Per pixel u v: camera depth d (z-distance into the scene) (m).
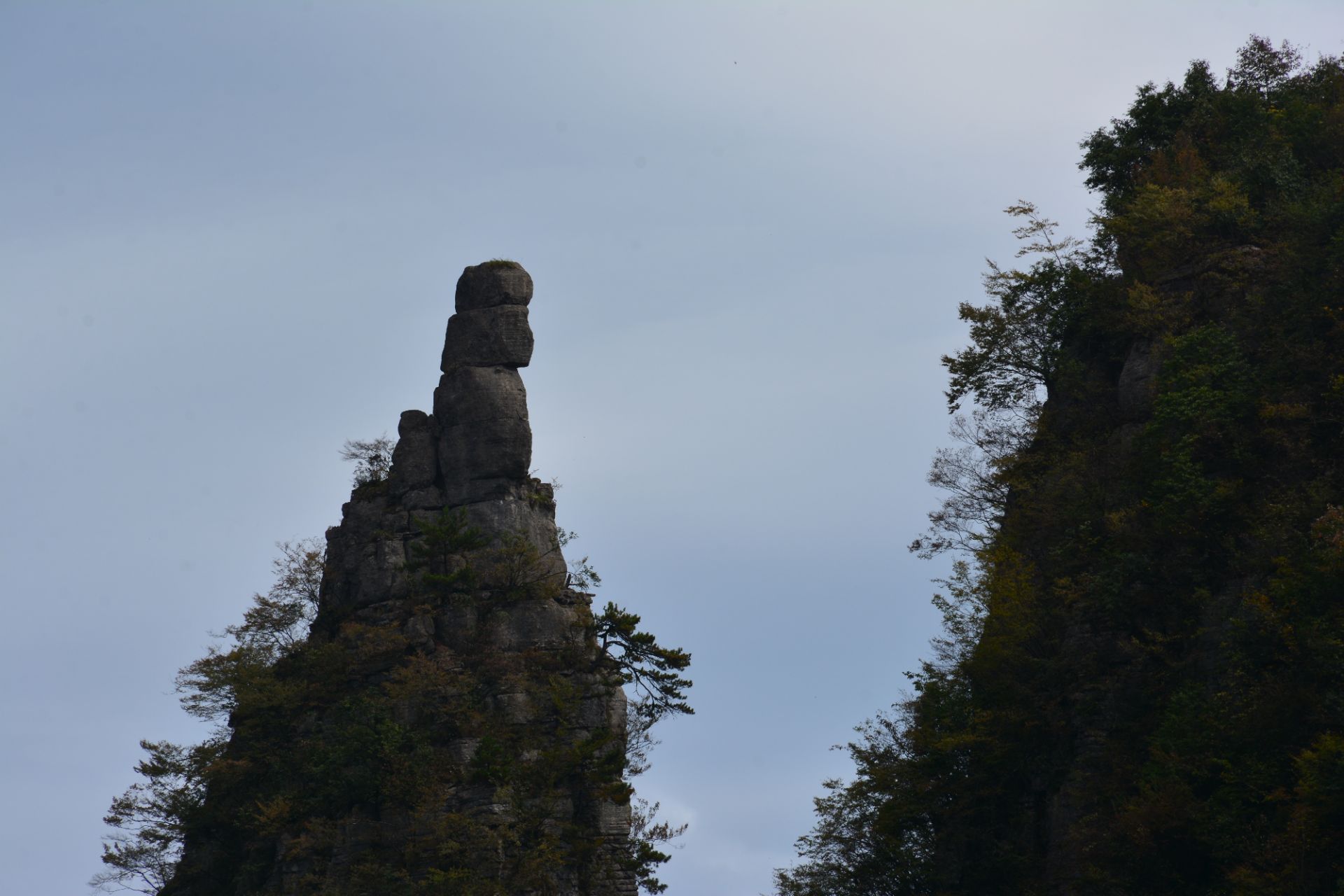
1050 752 107.06
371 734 147.62
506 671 157.62
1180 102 149.62
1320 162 133.50
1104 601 104.75
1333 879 80.00
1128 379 119.19
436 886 138.38
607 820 153.25
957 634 119.38
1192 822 89.31
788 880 119.81
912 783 115.25
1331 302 109.00
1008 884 106.00
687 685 159.12
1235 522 102.56
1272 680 90.06
